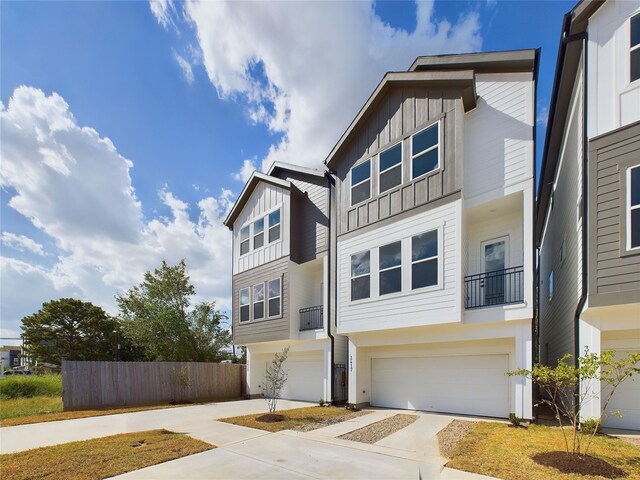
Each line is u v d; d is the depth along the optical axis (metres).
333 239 11.63
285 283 12.66
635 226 5.70
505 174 7.84
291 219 13.04
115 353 31.73
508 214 8.81
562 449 4.83
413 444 5.70
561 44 7.32
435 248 8.25
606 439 5.41
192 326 23.39
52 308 30.52
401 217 9.12
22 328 30.12
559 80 8.35
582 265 6.61
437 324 7.94
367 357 10.58
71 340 30.91
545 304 14.39
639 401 6.16
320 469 4.50
